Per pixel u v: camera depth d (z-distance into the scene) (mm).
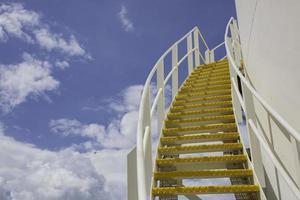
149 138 3406
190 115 5137
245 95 3531
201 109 5418
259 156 3281
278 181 3270
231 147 3885
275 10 2916
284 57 2744
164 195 3383
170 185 3809
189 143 4430
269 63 3293
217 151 4008
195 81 7152
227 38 6934
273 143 3352
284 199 3066
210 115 5086
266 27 3350
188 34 7812
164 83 5086
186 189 3246
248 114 3455
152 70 4273
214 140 4242
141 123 2863
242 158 3588
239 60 6828
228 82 6559
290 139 2607
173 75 6414
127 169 2498
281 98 2875
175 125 4926
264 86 3641
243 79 3498
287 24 2609
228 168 3744
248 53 4984
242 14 5316
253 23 4180
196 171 3471
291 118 2607
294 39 2471
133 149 2559
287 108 2705
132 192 2410
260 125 3996
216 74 7387
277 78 2990
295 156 2297
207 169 3771
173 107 5605
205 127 4500
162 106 4895
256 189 3102
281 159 3076
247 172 3340
